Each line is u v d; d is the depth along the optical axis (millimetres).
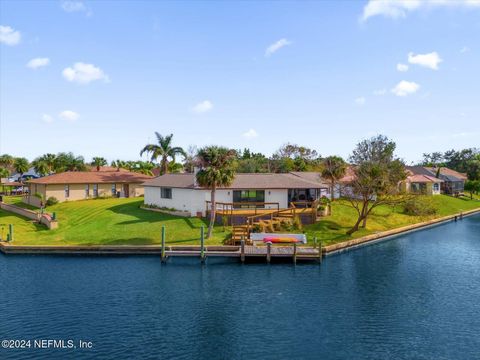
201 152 45344
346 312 28578
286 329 25734
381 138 60281
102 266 39281
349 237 51062
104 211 60219
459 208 92000
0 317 27031
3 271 37375
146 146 82750
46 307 28781
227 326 26047
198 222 52219
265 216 52562
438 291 33312
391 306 29828
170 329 25516
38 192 72938
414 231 64125
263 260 42531
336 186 72562
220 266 40031
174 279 35688
